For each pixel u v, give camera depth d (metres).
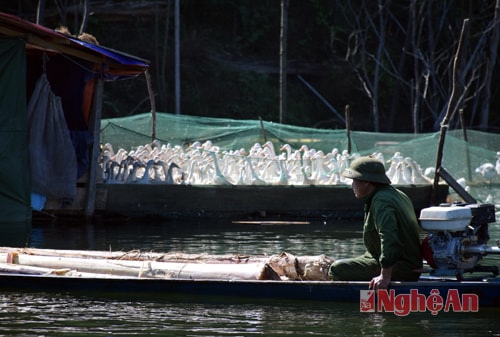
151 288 16.94
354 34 68.94
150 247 24.05
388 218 15.10
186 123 46.00
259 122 45.41
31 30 28.64
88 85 32.75
